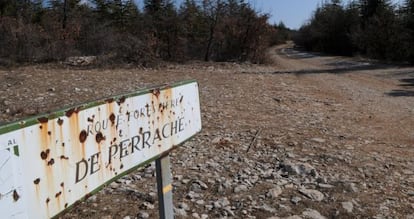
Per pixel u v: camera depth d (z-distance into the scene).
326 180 4.41
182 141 2.59
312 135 6.53
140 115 2.15
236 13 24.84
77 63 18.70
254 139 6.15
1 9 29.38
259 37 24.59
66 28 22.14
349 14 46.81
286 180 4.43
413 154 5.56
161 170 2.46
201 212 3.64
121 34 22.81
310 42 60.50
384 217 3.60
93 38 21.62
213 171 4.70
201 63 22.27
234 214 3.62
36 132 1.50
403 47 26.91
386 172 4.75
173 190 4.11
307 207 3.77
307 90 12.69
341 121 7.86
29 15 29.81
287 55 45.41
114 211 3.63
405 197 4.04
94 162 1.83
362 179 4.51
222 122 7.39
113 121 1.95
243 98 10.34
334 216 3.61
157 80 13.76
